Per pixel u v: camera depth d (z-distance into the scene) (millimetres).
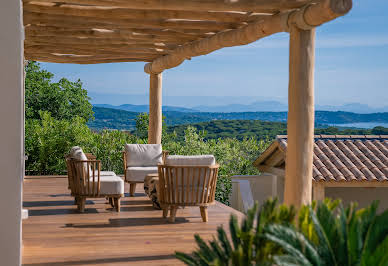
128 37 7352
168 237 5273
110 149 11336
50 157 11148
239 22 6473
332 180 8750
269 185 10555
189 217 6395
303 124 4824
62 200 7531
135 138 11828
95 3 4973
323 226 2822
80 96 24812
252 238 2801
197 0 5008
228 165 11977
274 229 2688
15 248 3469
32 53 9609
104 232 5461
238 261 2701
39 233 5363
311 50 4863
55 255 4504
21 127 3486
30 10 5609
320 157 9508
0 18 3436
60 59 10172
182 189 5973
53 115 23750
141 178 8039
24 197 7781
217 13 5816
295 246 2686
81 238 5172
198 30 6984
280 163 9984
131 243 4992
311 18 4582
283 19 5082
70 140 11203
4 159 3451
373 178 8820
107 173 7449
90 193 6512
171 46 8539
